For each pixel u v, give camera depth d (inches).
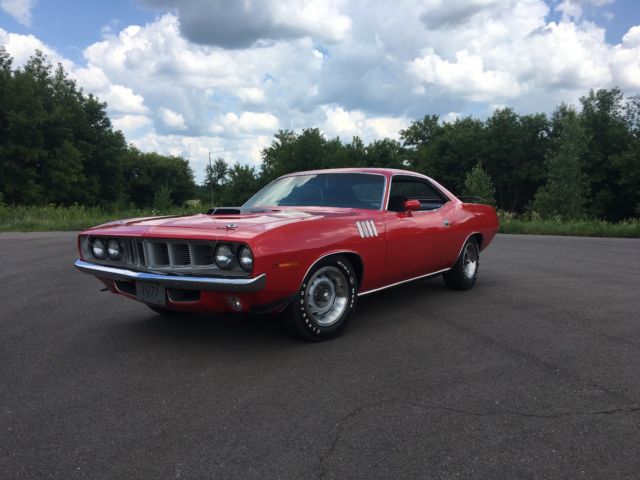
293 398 108.4
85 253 160.9
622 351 139.0
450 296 214.1
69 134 2034.9
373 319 175.0
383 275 169.9
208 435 92.4
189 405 105.4
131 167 3782.0
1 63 1947.6
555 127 2172.7
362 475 79.0
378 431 93.3
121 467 82.0
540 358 133.3
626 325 166.2
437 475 78.8
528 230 732.0
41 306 199.8
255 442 89.7
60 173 1941.4
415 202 177.2
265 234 128.3
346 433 92.6
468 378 119.2
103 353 139.9
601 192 1943.9
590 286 237.3
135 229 144.1
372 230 161.2
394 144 2418.8
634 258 350.3
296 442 89.6
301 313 141.2
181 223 143.7
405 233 175.5
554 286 237.5
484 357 134.2
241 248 126.2
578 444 88.1
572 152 1371.8
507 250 410.6
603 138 2003.0
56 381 119.4
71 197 2119.8
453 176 2348.7
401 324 168.1
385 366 127.7
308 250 137.5
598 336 153.6
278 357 135.0
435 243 193.6
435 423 96.3
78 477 79.4
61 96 2234.3
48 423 97.7
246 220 141.9
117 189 2480.3
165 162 3863.2
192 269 132.0
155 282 135.7
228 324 169.2
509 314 181.8
